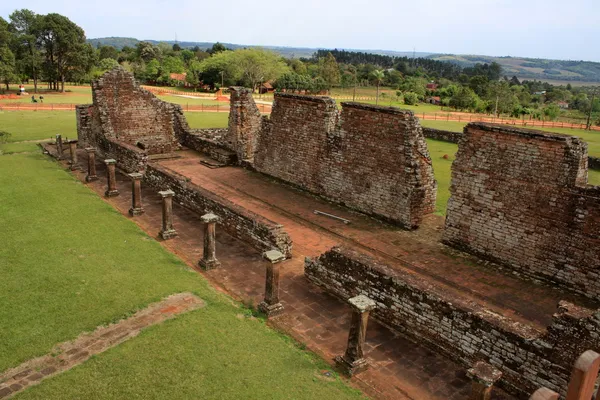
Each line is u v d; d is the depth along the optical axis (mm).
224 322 10469
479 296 12781
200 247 15094
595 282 12539
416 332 10383
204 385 8242
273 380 8602
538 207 13492
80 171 23734
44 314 10211
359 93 99000
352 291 11875
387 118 17781
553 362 8281
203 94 83812
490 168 14477
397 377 9180
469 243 15422
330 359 9617
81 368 8531
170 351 9141
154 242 15062
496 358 9039
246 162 26031
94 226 15867
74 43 76625
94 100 27016
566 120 71062
